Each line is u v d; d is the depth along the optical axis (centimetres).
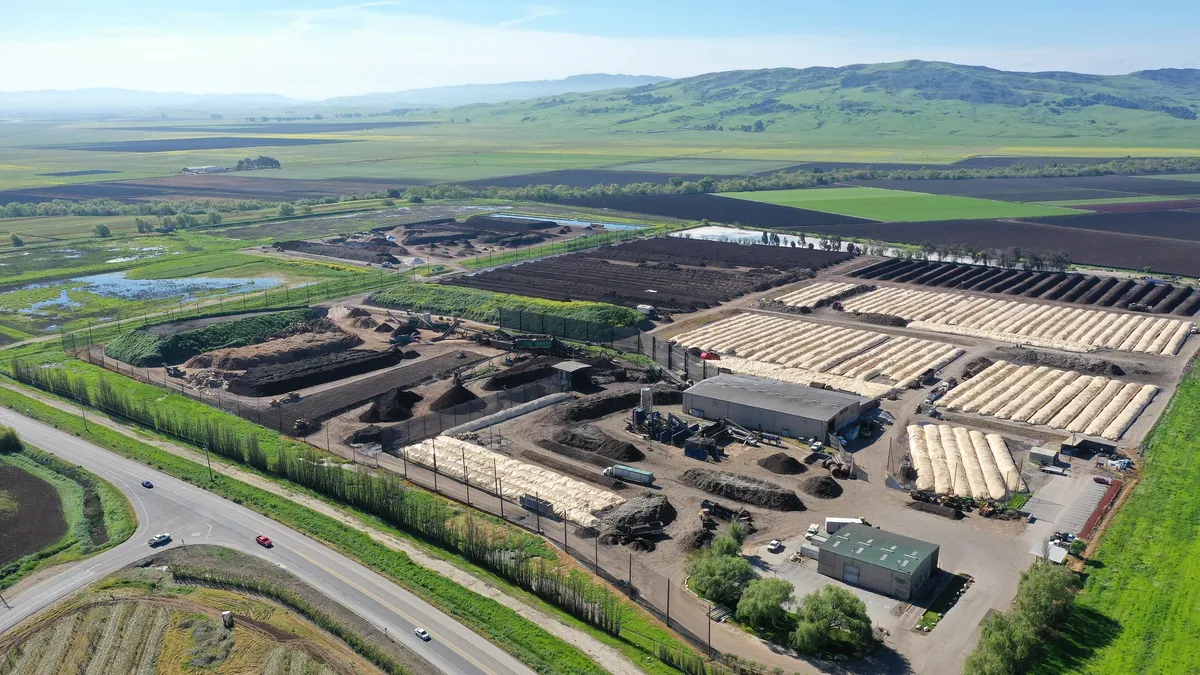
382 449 12231
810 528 9488
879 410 13350
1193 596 8094
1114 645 7412
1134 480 10781
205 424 12569
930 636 7706
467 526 9675
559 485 10794
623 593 8456
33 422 13425
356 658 7544
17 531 10006
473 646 7625
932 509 10094
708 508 10138
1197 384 14312
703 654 7488
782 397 13050
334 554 9275
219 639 7825
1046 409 13200
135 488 10981
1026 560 8956
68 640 7875
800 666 7331
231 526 9944
